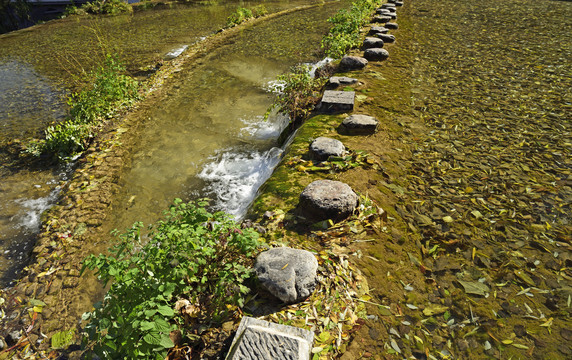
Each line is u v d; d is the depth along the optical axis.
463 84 5.56
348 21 8.59
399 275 2.42
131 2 17.64
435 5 11.88
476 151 3.88
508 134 4.19
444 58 6.68
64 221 3.48
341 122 4.30
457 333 2.07
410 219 2.93
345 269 2.40
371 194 3.14
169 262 1.95
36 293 2.72
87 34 11.47
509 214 3.00
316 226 2.74
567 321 2.14
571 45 7.26
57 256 3.07
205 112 5.73
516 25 8.98
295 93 4.91
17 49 9.89
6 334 2.41
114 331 1.71
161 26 12.28
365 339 2.00
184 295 2.17
